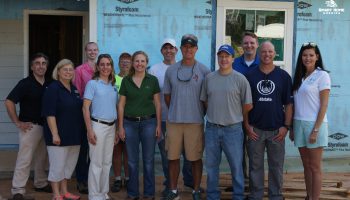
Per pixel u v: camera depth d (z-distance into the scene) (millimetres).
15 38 7719
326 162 7125
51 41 8406
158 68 5887
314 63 5105
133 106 5449
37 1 7715
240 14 6941
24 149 5559
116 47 6691
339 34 7105
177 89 5273
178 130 5348
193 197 5465
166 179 5785
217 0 6859
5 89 7746
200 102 5309
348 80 7141
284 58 7047
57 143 5191
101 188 5441
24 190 5656
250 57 5605
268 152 5285
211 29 6871
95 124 5250
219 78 5148
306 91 5070
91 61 5910
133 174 5586
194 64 5344
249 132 5246
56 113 5219
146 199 5633
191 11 6812
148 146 5520
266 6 6965
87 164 5914
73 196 5531
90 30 6609
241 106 5184
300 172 6996
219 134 5195
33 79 5574
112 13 6648
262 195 5332
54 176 5289
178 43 6805
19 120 5578
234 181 5223
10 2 7668
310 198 5285
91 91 5246
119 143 5938
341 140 7156
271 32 7023
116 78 6082
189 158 5371
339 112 7141
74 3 7805
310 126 5066
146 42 6742
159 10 6742
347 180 6578
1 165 6855
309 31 7062
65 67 5223
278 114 5195
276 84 5148
